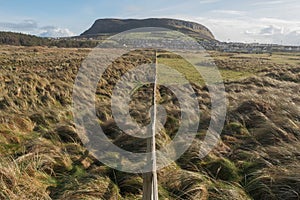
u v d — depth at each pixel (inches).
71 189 167.0
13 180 156.4
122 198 168.4
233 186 181.5
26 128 269.6
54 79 495.5
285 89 467.5
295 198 166.9
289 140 247.6
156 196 137.6
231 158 225.3
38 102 362.3
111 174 195.8
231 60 1249.4
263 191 175.0
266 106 327.9
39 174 180.4
